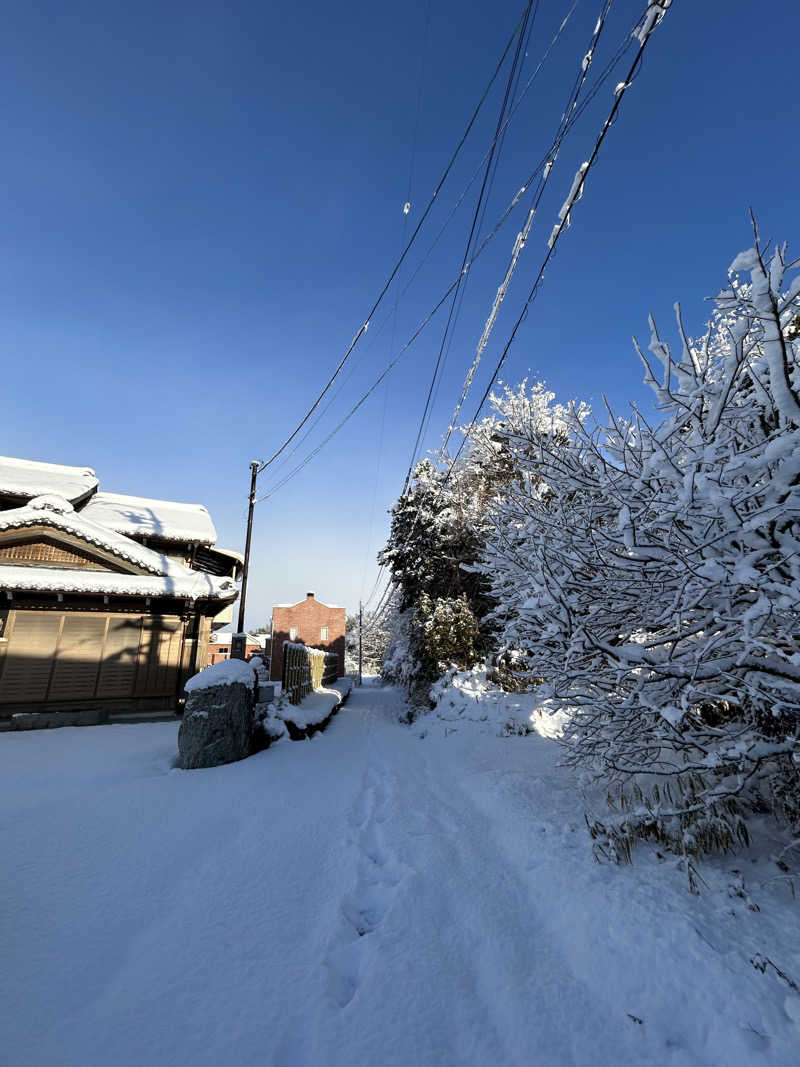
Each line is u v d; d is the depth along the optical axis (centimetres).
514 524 511
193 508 2100
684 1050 208
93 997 233
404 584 1861
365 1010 229
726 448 377
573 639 351
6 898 315
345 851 414
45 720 1049
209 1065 196
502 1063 204
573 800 504
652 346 383
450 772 726
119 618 1264
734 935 265
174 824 455
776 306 289
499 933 296
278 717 942
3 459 1858
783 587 280
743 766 337
